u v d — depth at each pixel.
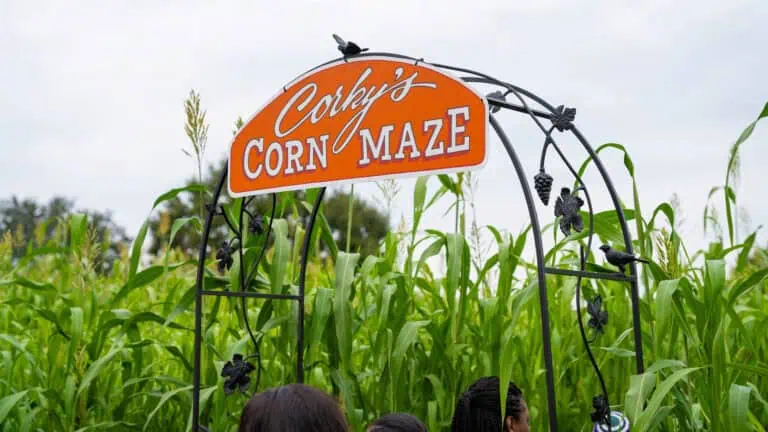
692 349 4.04
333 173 3.82
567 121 3.43
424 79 3.54
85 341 4.66
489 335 4.16
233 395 4.62
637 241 4.09
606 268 3.85
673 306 3.53
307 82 3.94
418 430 2.93
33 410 4.54
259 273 4.62
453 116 3.43
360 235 16.05
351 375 4.35
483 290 4.71
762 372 3.30
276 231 4.25
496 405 3.59
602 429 3.40
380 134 3.67
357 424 4.24
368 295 4.92
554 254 4.18
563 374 4.30
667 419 3.91
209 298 4.84
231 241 4.22
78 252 4.81
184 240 15.98
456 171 3.41
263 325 4.45
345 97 3.80
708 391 3.45
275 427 2.13
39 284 4.81
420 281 4.55
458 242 4.12
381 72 3.69
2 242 6.08
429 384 4.43
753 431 3.81
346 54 3.81
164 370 5.32
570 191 3.47
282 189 3.99
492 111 3.58
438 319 4.76
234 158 4.17
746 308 4.09
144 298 6.25
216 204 4.18
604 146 3.71
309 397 2.18
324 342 4.51
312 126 3.90
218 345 4.99
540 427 4.30
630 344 4.27
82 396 4.59
